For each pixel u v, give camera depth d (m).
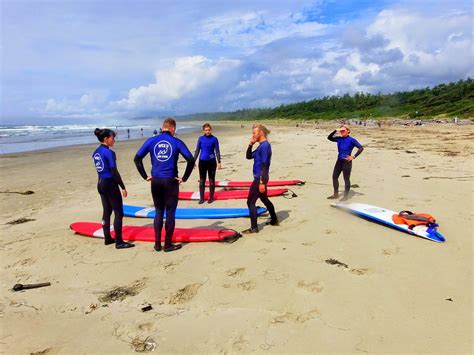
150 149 5.17
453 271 4.25
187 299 3.90
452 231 5.52
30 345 3.26
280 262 4.67
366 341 3.05
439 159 12.39
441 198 7.38
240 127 62.00
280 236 5.65
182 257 5.03
